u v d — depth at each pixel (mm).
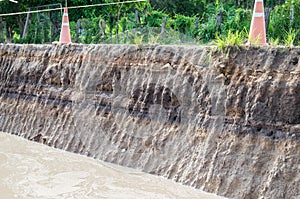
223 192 5359
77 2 16078
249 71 5605
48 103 8891
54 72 8945
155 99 6750
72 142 7887
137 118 6969
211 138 5820
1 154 7543
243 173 5305
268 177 5078
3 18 19172
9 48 10578
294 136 5035
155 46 6969
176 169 6047
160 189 5688
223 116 5809
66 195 5520
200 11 18344
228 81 5840
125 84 7316
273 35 9328
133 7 16484
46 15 16016
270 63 5418
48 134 8516
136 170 6512
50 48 9289
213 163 5633
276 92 5266
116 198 5395
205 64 6156
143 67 7078
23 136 9078
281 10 10031
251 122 5461
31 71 9625
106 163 6945
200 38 10727
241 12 11312
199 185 5637
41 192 5629
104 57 7805
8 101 10117
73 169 6641
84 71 8172
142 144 6715
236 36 5965
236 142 5543
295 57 5230
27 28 16703
